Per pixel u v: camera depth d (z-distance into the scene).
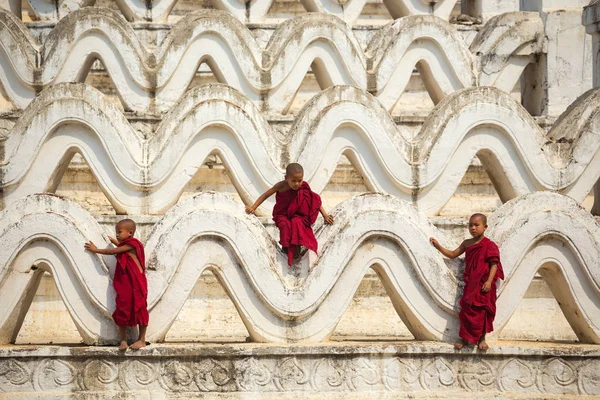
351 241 11.25
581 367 11.27
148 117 14.09
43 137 12.30
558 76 15.51
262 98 14.66
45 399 10.55
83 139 12.43
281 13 18.27
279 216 11.25
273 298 11.08
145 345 10.76
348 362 10.92
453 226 12.77
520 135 12.95
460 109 12.87
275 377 10.82
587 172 13.12
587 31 13.84
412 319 11.54
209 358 10.76
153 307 10.94
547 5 15.60
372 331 12.80
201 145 12.61
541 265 11.68
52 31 14.56
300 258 11.33
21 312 11.22
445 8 16.95
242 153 12.63
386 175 12.87
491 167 13.37
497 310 11.54
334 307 11.30
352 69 14.77
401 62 14.96
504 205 11.84
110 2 18.23
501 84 15.44
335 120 12.70
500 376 11.18
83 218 11.04
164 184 12.53
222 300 12.80
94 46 14.44
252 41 14.65
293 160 12.73
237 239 11.08
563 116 13.74
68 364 10.64
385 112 12.86
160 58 14.51
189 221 11.02
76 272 10.85
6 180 12.28
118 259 10.69
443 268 11.38
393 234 11.35
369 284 12.92
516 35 15.40
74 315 10.90
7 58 14.50
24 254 10.93
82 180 13.91
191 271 11.07
